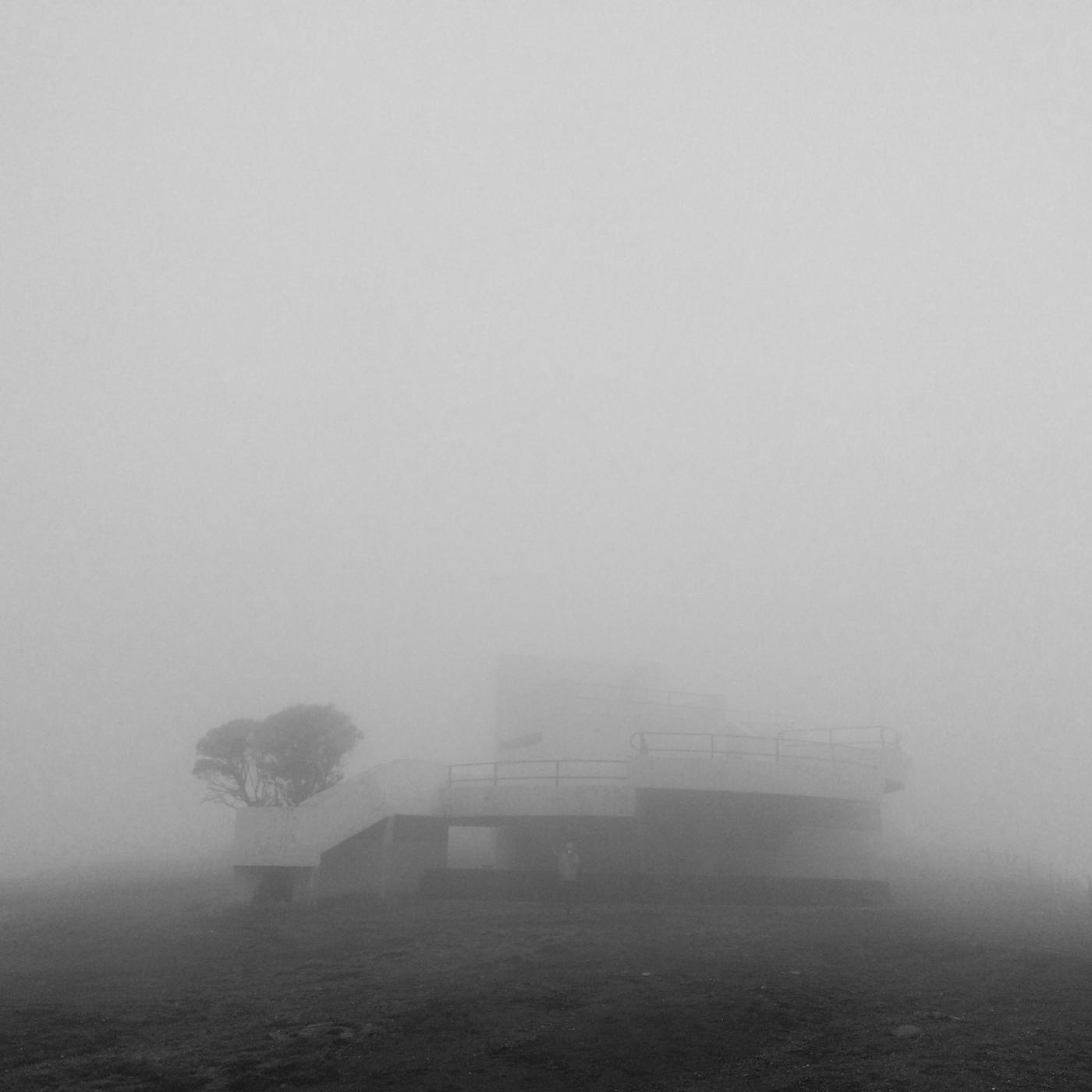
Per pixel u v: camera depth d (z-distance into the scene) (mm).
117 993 13250
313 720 29703
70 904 25484
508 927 19609
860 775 28859
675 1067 9273
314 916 22000
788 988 12836
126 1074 8992
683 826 28281
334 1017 11484
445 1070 9172
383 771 26219
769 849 29516
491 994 12727
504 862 31422
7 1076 8875
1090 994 12062
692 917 20938
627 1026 10789
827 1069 8906
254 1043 10250
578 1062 9445
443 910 22797
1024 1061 8750
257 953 17016
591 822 28031
